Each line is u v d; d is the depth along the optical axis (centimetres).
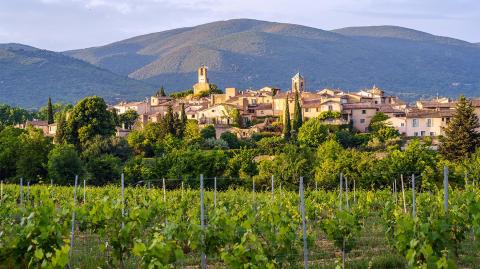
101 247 1658
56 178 5666
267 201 2611
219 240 1661
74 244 2178
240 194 3684
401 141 8744
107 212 1736
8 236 1698
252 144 9006
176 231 1722
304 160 5391
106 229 1753
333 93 13512
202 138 8919
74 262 1803
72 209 1931
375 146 8538
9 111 14588
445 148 6688
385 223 2195
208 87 17138
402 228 1594
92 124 8125
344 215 1903
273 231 1880
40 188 3862
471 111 6769
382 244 2183
